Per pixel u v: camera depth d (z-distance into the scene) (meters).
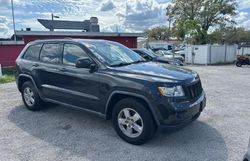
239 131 4.59
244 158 2.79
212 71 15.91
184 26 31.03
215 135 4.39
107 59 4.51
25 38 20.09
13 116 5.52
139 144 3.99
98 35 22.33
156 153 3.72
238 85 9.82
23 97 6.05
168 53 24.69
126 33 23.77
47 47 5.45
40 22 23.41
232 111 5.89
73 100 4.77
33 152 3.77
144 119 3.83
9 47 19.47
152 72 4.04
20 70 5.91
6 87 9.31
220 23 38.22
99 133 4.50
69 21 24.94
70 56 4.90
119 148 3.89
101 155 3.67
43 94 5.44
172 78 3.83
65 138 4.29
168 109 3.64
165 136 4.34
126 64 4.59
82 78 4.51
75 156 3.64
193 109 3.90
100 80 4.25
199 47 23.94
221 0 36.94
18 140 4.21
